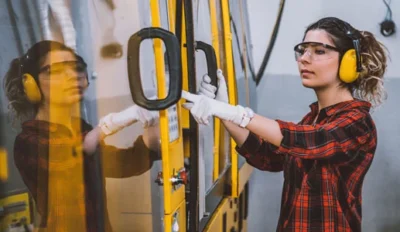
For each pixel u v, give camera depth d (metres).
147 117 1.73
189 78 1.98
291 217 2.19
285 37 4.32
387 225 4.39
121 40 1.64
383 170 4.34
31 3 1.33
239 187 3.17
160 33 1.59
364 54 2.22
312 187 2.15
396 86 4.23
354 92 2.36
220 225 2.74
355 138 2.09
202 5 2.55
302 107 4.37
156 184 1.78
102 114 1.57
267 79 4.38
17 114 1.27
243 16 3.83
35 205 1.31
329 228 2.14
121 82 1.63
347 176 2.14
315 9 4.27
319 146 2.02
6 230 1.22
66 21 1.44
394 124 4.28
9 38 1.26
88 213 1.50
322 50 2.18
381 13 4.20
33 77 1.32
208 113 1.95
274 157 2.37
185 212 2.06
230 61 2.99
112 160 1.62
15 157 1.26
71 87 1.45
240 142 2.31
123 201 1.68
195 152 2.07
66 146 1.43
